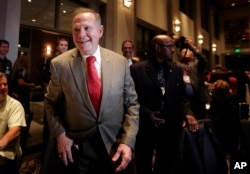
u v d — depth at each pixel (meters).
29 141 3.28
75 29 1.14
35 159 2.86
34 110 4.07
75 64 1.15
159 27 7.45
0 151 1.74
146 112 1.84
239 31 14.07
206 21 12.98
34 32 4.47
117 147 1.17
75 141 1.15
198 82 2.55
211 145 1.82
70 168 1.17
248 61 13.78
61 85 1.16
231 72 5.48
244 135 1.76
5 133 1.86
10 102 1.87
